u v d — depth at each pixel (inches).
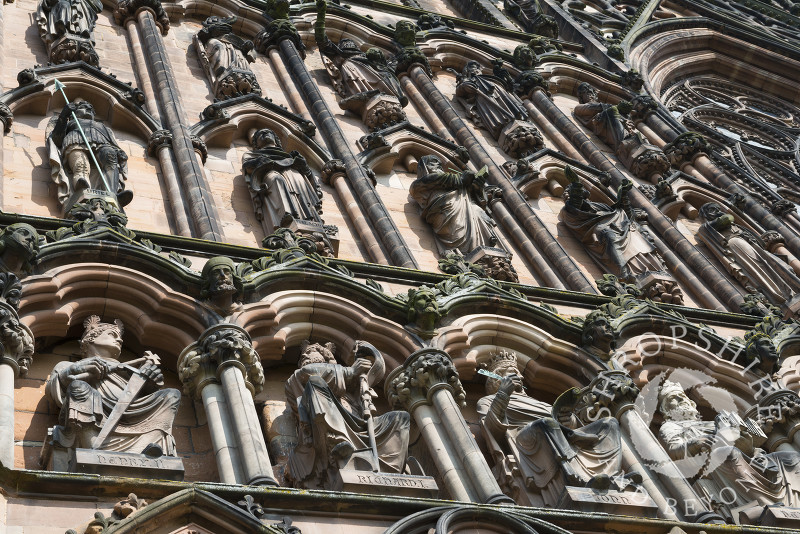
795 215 3053.6
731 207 2910.9
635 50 3654.0
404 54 3021.7
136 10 2699.3
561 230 2583.7
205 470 1557.6
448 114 2849.4
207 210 2102.6
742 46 3949.3
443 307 1894.7
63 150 2071.9
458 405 1747.0
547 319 1978.3
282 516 1407.5
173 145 2282.2
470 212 2378.2
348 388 1663.4
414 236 2349.9
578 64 3326.8
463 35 3243.1
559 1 3993.6
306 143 2486.5
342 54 2851.9
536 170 2689.5
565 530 1503.4
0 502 1305.4
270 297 1798.7
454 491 1579.7
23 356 1577.3
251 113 2469.2
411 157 2603.3
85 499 1350.9
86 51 2425.0
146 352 1640.0
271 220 2160.4
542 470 1674.5
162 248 1845.5
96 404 1489.9
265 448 1528.1
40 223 1782.7
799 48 4028.1
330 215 2311.8
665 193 2817.4
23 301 1641.2
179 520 1360.7
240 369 1633.9
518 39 3496.6
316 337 1820.9
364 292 1865.2
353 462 1529.3
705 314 2208.4
